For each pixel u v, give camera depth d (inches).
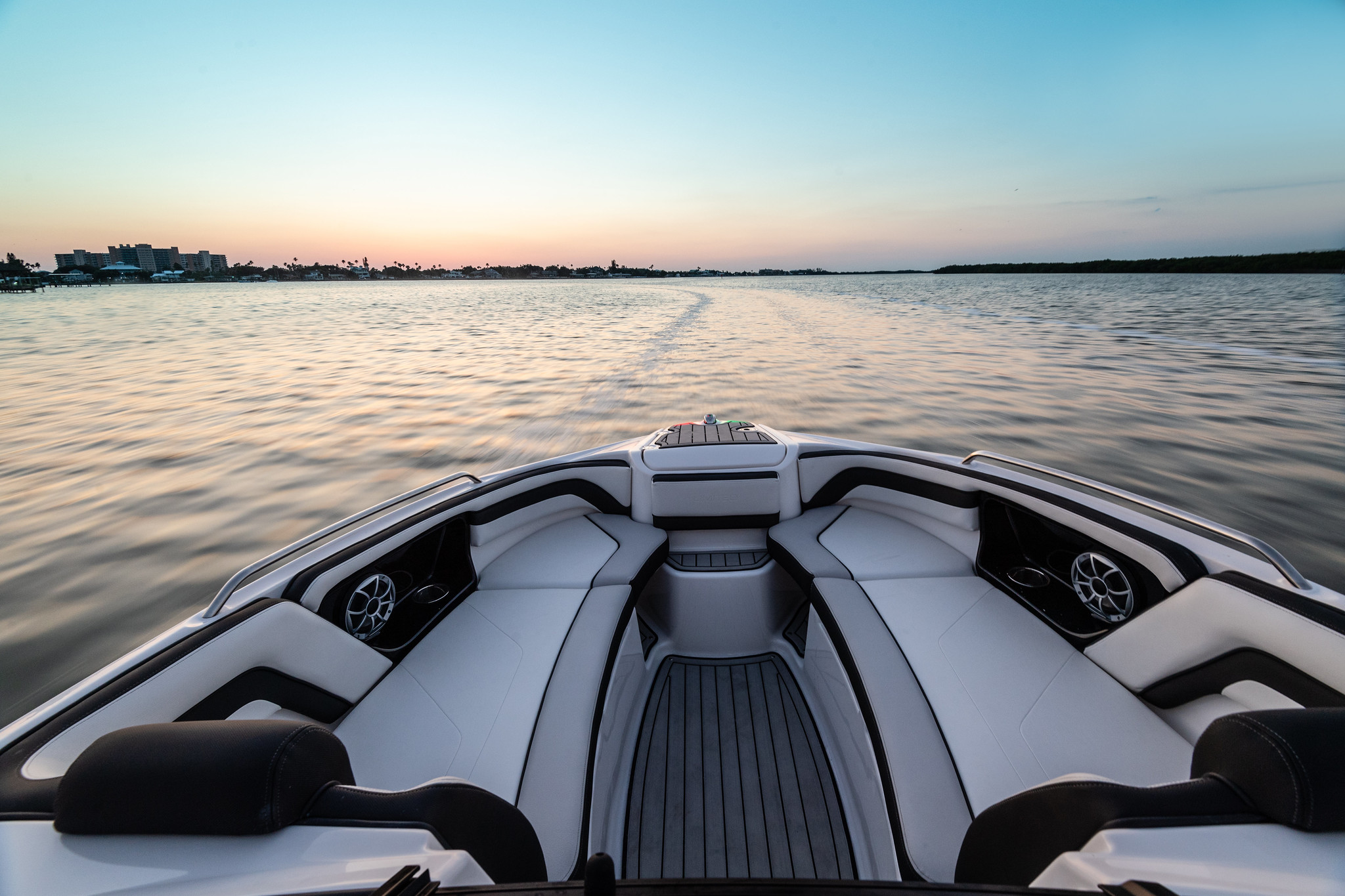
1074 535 73.9
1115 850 28.2
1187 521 61.2
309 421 316.5
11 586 159.0
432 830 32.2
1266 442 249.6
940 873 47.8
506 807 41.7
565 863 49.4
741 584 95.7
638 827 64.7
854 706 67.6
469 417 320.5
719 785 69.7
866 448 111.4
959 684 65.9
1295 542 168.6
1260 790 27.4
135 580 161.8
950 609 79.5
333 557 68.6
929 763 56.4
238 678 54.6
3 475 237.6
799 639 96.3
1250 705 53.4
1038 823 36.1
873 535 101.2
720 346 577.9
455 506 86.4
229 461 252.2
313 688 61.6
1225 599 55.7
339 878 26.0
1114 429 271.9
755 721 79.7
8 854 28.2
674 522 105.0
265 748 28.8
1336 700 45.8
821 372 422.3
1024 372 408.2
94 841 28.3
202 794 27.6
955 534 96.0
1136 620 64.1
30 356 581.9
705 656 95.9
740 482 103.4
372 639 72.2
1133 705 62.5
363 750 60.1
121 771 28.5
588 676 69.3
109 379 444.1
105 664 131.3
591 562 94.8
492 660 73.2
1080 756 56.7
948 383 377.7
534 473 104.7
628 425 300.4
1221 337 550.3
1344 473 215.5
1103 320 727.7
